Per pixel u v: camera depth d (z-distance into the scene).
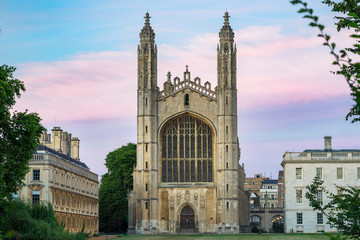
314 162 131.75
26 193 111.62
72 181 132.75
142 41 141.38
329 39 16.22
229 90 139.12
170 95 140.00
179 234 132.88
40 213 75.44
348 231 38.59
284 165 134.75
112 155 172.50
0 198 63.16
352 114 39.59
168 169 138.88
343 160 131.25
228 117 138.38
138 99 140.00
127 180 165.12
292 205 131.88
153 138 138.62
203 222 136.38
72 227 130.75
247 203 142.38
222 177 136.50
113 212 165.88
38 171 112.88
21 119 68.88
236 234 122.25
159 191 138.00
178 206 137.12
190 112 139.38
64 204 124.56
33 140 69.06
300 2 15.98
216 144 138.62
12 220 68.12
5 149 67.50
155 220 136.38
